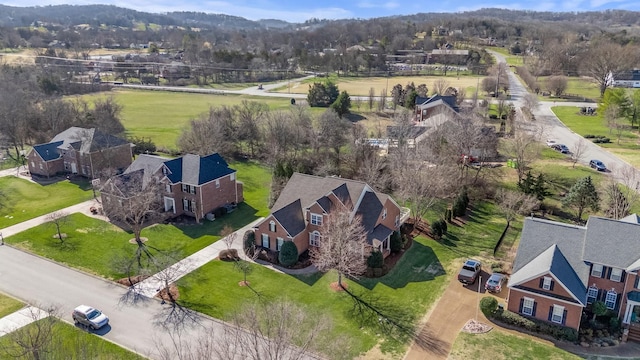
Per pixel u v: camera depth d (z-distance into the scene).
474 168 75.75
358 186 51.66
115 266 48.28
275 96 149.00
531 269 39.41
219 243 54.12
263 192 71.31
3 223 59.19
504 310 39.78
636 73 140.38
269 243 51.09
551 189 67.88
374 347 36.19
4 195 69.12
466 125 75.38
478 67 186.38
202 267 48.44
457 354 35.34
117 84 174.00
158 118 120.94
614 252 39.06
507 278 45.88
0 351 34.62
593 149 84.94
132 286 44.88
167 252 51.78
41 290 44.16
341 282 45.19
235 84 179.38
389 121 110.75
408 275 47.03
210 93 157.50
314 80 177.75
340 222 44.94
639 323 38.41
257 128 91.19
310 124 86.06
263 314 39.09
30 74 142.62
